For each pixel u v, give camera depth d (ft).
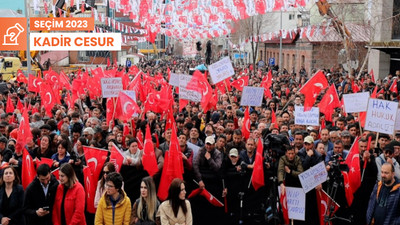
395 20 121.80
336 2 120.67
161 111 52.75
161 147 36.01
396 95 65.98
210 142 31.24
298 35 175.63
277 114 52.16
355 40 128.06
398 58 124.98
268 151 31.45
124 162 31.58
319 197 31.35
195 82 49.44
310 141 32.86
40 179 26.20
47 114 56.03
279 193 31.07
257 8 90.22
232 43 196.44
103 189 28.99
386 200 27.04
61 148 32.63
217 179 31.78
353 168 31.37
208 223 32.12
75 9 144.66
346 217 31.91
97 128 39.19
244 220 32.01
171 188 24.52
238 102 63.46
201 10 117.70
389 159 30.55
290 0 89.04
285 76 115.75
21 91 74.95
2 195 26.20
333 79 98.63
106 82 46.01
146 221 24.95
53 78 78.28
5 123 43.29
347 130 40.52
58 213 26.40
